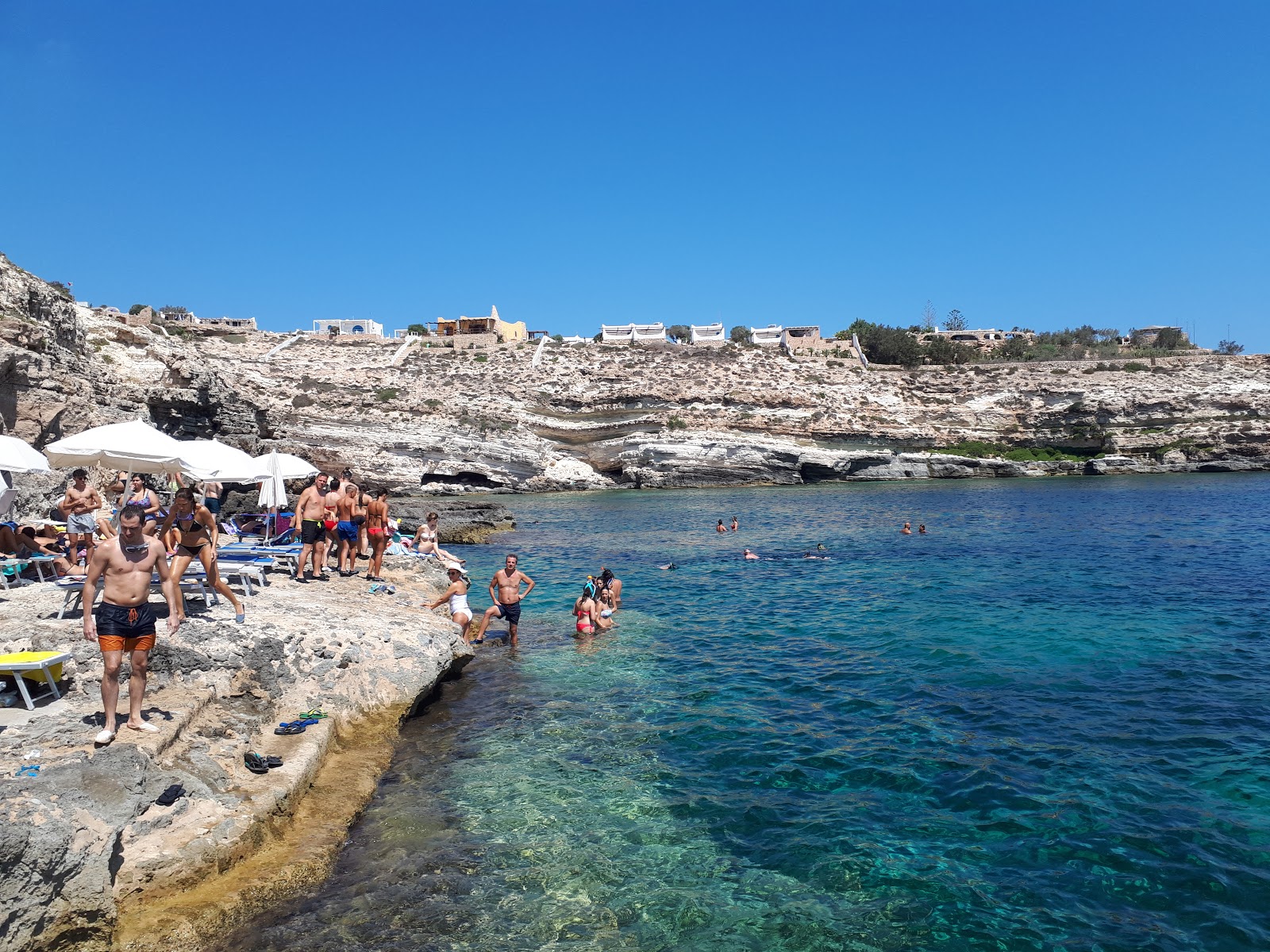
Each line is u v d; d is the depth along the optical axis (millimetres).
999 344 113188
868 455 73562
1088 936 6512
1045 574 23906
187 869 6527
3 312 25875
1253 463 72312
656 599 21250
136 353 39969
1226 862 7543
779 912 6906
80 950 5742
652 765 10062
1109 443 76250
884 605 19891
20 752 6688
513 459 69625
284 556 16781
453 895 7094
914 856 7809
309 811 8273
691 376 82938
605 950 6355
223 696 9305
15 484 18906
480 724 11539
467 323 101875
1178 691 12594
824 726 11367
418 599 16312
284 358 82812
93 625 7172
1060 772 9625
